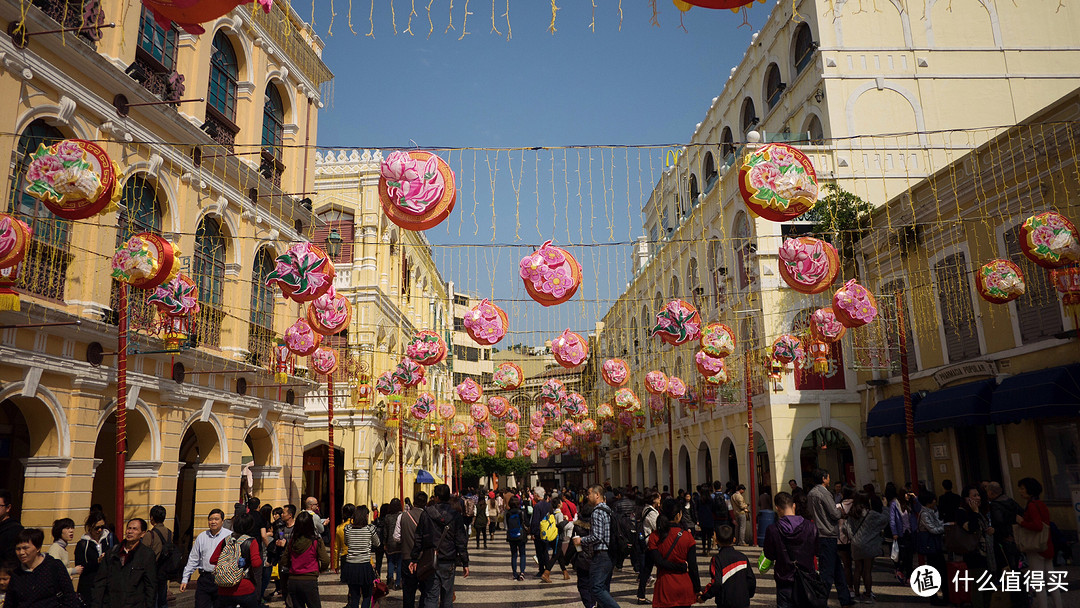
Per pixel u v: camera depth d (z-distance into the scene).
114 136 11.30
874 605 9.38
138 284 8.90
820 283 8.89
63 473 10.31
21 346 9.59
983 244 14.82
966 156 15.16
